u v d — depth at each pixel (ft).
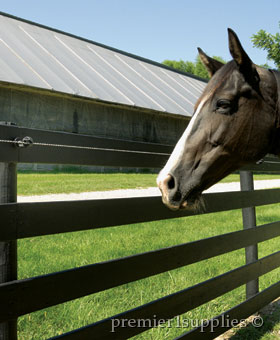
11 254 4.82
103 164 6.29
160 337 8.19
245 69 5.75
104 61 65.46
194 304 7.47
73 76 51.29
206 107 5.82
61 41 62.34
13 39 51.90
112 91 54.13
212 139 5.74
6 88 43.32
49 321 8.79
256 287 9.68
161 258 6.86
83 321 8.68
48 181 34.12
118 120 56.34
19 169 46.06
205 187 5.96
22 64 45.78
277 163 10.79
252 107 5.85
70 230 5.48
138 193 29.76
